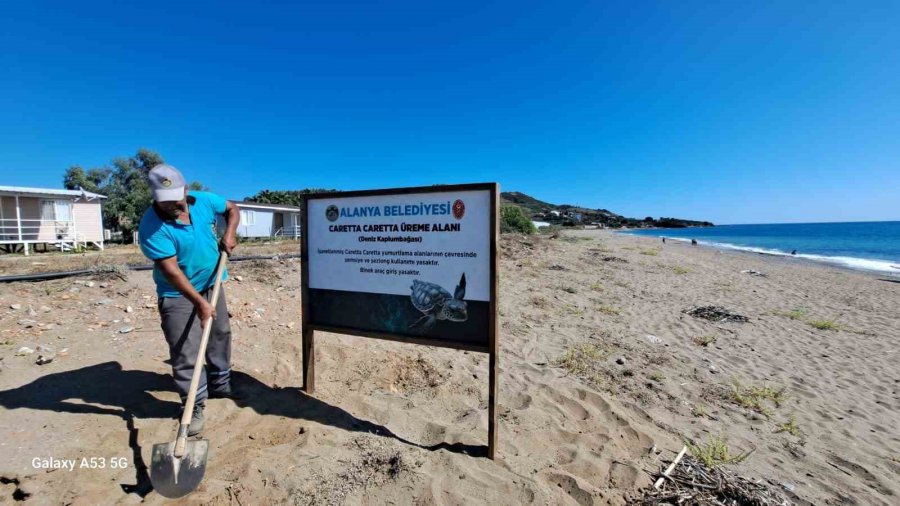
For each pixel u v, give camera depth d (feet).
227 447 9.52
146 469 8.54
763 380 16.80
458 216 9.98
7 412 9.73
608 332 22.12
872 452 11.66
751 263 68.23
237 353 14.90
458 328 10.12
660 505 8.48
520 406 12.65
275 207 104.32
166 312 9.59
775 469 10.44
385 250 10.93
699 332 23.54
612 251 68.80
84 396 10.82
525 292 31.04
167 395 11.37
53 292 18.26
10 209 58.39
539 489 8.43
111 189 137.80
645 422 12.46
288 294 23.59
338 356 15.38
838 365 19.16
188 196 10.12
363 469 8.86
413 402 12.41
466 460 9.46
